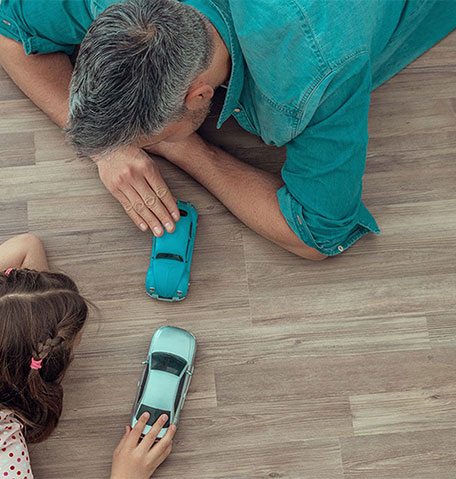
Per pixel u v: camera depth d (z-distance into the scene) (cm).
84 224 168
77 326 136
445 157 173
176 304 165
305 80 122
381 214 171
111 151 103
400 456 158
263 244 168
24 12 148
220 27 116
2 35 156
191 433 158
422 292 167
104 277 166
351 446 158
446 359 163
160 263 159
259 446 158
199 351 163
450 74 175
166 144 163
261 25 115
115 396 160
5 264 156
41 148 171
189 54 100
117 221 168
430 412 160
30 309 124
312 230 150
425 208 171
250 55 119
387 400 161
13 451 141
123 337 163
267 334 164
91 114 97
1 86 172
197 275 166
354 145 135
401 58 172
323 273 167
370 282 167
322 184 141
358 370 162
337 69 120
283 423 159
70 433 158
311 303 166
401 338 164
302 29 116
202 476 157
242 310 165
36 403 140
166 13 98
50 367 138
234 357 162
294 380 161
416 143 174
